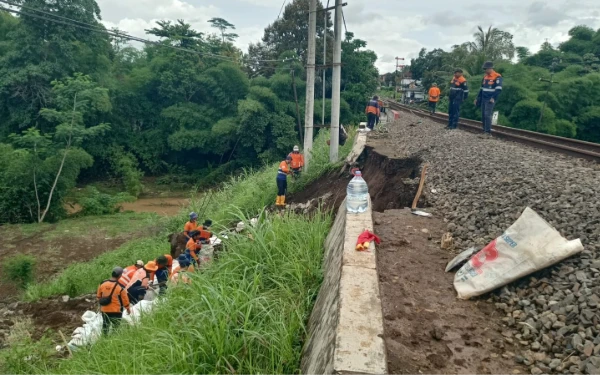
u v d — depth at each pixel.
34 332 8.09
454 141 10.80
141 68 36.66
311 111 13.48
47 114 22.05
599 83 35.56
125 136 33.81
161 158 35.25
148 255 11.98
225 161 35.78
